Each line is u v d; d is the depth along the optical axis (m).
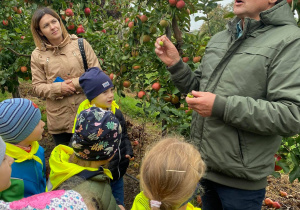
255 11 1.56
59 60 2.47
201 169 1.12
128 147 2.29
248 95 1.51
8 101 1.46
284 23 1.49
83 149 1.39
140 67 3.04
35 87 2.52
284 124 1.35
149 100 2.88
